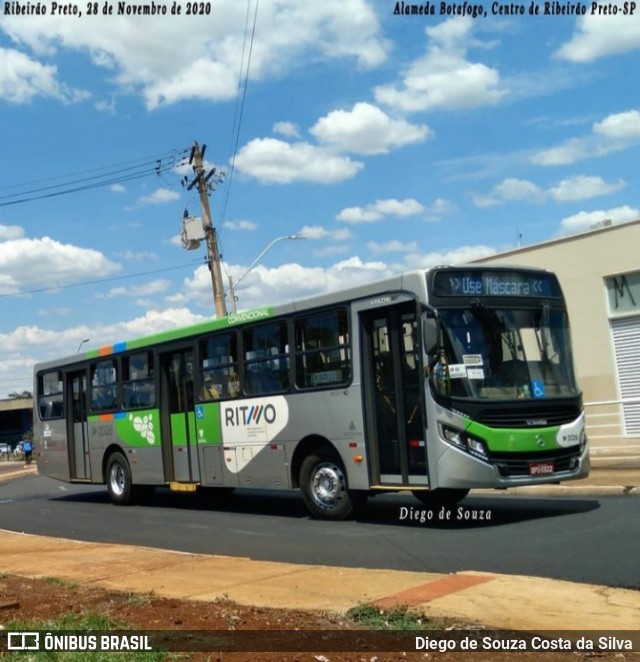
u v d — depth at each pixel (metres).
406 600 7.16
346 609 6.93
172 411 16.69
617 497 13.36
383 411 12.21
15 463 57.75
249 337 14.62
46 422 21.02
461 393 11.23
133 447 17.72
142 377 17.47
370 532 11.59
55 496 23.05
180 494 19.73
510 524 11.38
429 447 11.33
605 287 22.12
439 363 11.30
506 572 8.47
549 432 11.56
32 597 8.12
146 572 9.34
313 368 13.26
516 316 12.01
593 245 22.28
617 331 21.94
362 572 8.59
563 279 22.84
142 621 6.80
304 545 10.93
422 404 11.46
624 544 9.39
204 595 7.86
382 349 12.27
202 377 15.71
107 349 18.62
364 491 12.77
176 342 16.42
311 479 13.37
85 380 19.61
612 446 20.84
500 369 11.60
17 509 19.55
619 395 21.72
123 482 18.17
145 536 13.12
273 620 6.66
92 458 19.22
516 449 11.28
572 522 11.13
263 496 18.25
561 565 8.58
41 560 10.80
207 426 15.48
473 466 11.07
